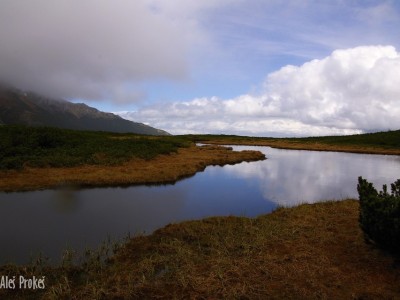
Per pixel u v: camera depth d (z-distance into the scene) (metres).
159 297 7.54
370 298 7.43
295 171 30.22
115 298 7.54
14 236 12.09
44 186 19.97
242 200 18.69
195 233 11.66
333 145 63.53
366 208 9.73
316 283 8.05
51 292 7.72
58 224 13.55
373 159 41.56
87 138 37.31
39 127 36.03
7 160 23.19
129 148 34.28
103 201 17.41
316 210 14.59
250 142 77.50
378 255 9.53
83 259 9.98
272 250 10.05
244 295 7.52
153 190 20.48
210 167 31.70
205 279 8.20
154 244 10.83
